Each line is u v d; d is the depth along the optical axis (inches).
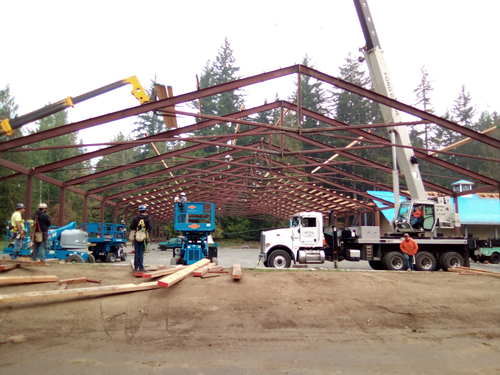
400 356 239.1
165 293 327.0
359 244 674.8
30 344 235.0
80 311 282.7
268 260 636.1
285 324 285.6
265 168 908.6
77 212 2413.9
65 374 195.2
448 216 706.2
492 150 2554.1
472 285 422.0
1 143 533.3
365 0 722.8
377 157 2139.5
